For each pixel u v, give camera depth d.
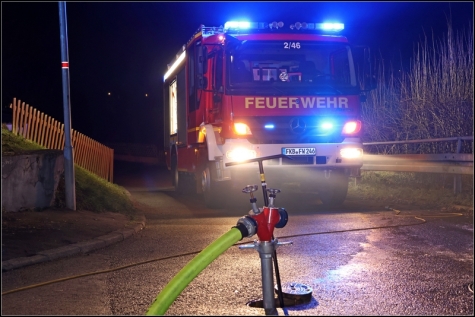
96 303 5.37
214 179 12.05
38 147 13.16
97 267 6.85
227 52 11.26
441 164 12.59
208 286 5.87
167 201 15.23
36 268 6.79
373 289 5.70
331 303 5.25
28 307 5.25
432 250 7.47
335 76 11.68
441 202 12.09
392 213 11.12
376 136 17.53
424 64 15.31
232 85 11.20
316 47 11.63
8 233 8.08
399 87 16.81
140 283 6.10
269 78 11.40
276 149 11.29
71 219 9.56
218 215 11.73
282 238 8.56
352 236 8.62
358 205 12.77
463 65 14.27
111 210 11.32
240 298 5.45
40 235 8.14
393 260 6.94
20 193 9.56
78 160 16.08
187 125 14.38
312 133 11.44
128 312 5.09
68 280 6.23
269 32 11.58
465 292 5.53
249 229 4.61
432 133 15.01
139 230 9.67
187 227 10.02
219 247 4.43
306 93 11.45
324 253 7.43
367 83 11.80
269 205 4.85
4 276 6.40
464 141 13.82
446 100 14.52
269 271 4.87
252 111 11.25
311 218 10.69
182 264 7.00
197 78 11.79
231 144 11.22
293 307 5.14
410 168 13.78
